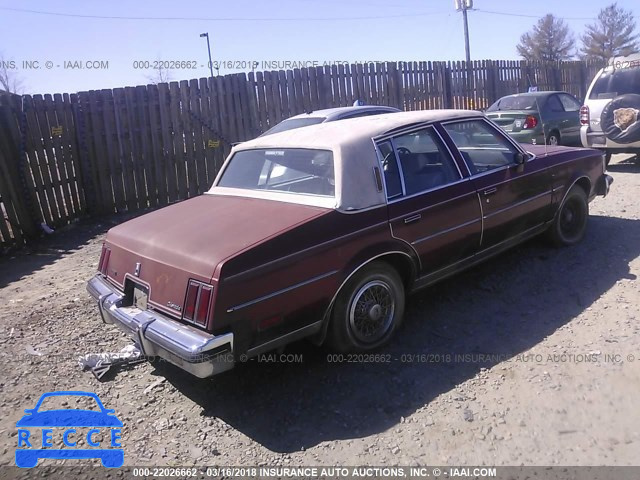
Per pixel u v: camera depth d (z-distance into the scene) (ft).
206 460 10.36
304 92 41.52
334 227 12.28
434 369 12.68
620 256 18.20
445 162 15.02
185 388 12.90
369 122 14.85
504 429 10.41
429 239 14.07
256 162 15.56
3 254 26.48
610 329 13.55
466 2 94.53
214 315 10.50
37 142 29.19
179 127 35.22
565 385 11.52
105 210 33.17
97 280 14.24
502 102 41.01
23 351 15.16
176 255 11.54
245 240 11.38
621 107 31.32
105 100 32.45
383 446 10.32
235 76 37.37
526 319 14.64
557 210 18.35
